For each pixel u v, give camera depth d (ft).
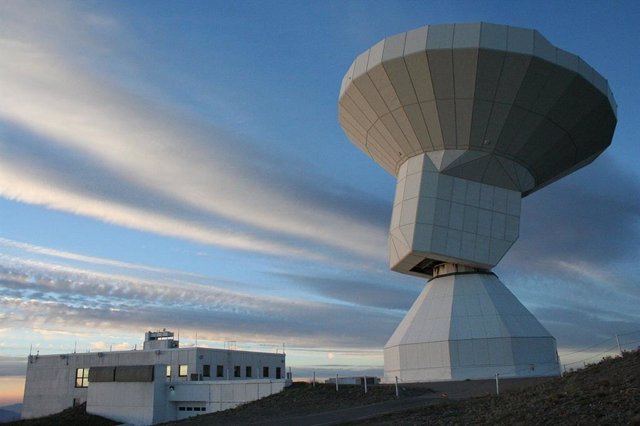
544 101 122.72
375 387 113.09
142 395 151.02
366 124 139.64
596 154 144.36
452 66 119.34
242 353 201.46
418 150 133.28
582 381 67.97
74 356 203.10
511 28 117.70
